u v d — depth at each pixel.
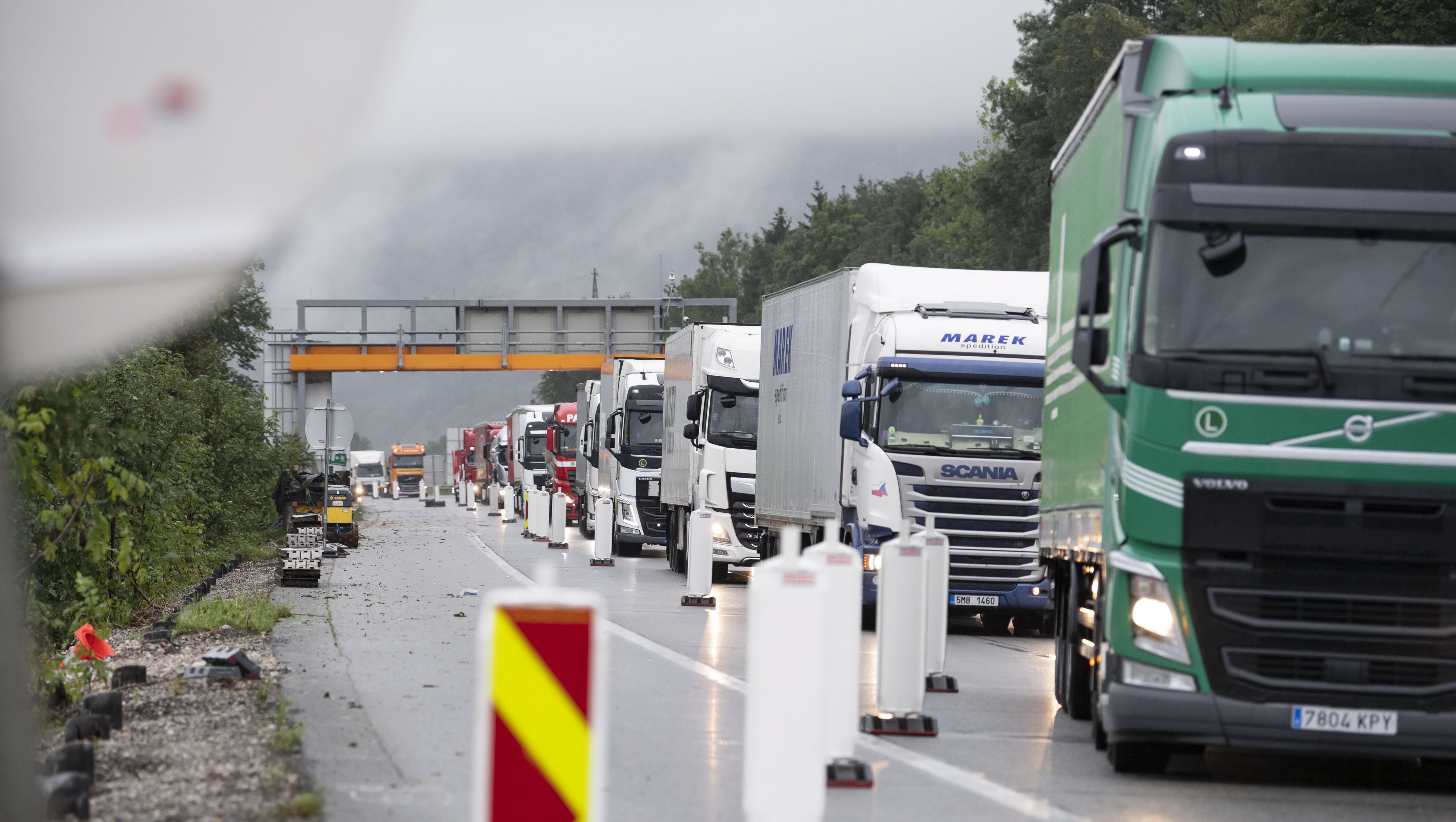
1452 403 33.56
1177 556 34.22
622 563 134.25
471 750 36.44
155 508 71.88
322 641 61.62
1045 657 66.69
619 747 38.34
